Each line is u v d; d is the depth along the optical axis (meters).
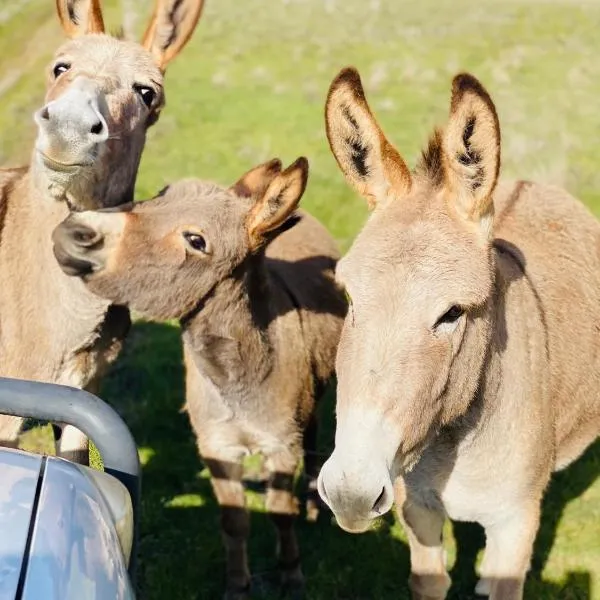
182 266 4.09
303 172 4.14
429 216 3.15
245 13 18.27
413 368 2.93
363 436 2.86
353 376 2.95
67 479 2.14
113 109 4.07
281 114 12.23
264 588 4.93
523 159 9.74
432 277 2.99
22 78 13.84
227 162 10.51
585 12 18.08
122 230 4.00
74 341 4.26
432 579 3.99
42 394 2.31
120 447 2.30
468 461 3.61
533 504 3.80
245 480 5.73
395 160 3.29
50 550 1.93
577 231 4.52
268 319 4.57
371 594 4.84
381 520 5.20
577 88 13.14
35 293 4.20
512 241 4.16
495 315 3.43
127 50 4.33
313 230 5.79
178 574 4.96
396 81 13.49
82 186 4.05
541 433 3.74
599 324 4.39
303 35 16.36
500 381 3.54
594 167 9.92
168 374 6.80
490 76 13.64
